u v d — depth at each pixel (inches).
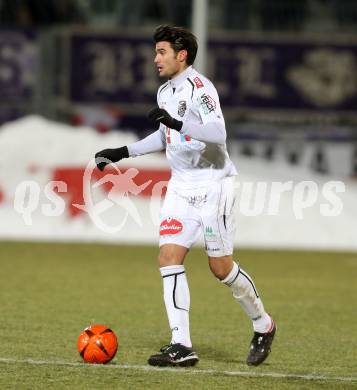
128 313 1507.1
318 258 2564.0
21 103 3727.9
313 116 3786.9
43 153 3063.5
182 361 1040.2
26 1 4013.3
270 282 1990.7
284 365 1098.1
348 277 2127.2
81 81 3730.3
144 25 4060.0
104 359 1056.2
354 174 3875.5
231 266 1051.3
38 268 2123.5
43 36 3715.6
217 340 1272.1
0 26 3705.7
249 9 4033.0
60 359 1086.4
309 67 3772.1
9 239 2834.6
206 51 3742.6
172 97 1036.5
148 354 1141.7
